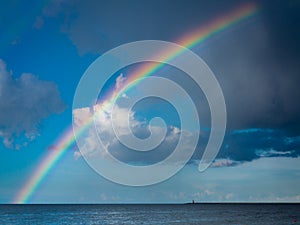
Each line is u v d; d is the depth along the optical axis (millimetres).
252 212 196250
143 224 110188
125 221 123250
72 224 112250
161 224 109062
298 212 195375
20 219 135625
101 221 123875
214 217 144875
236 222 116062
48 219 135250
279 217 142625
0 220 130375
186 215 161875
